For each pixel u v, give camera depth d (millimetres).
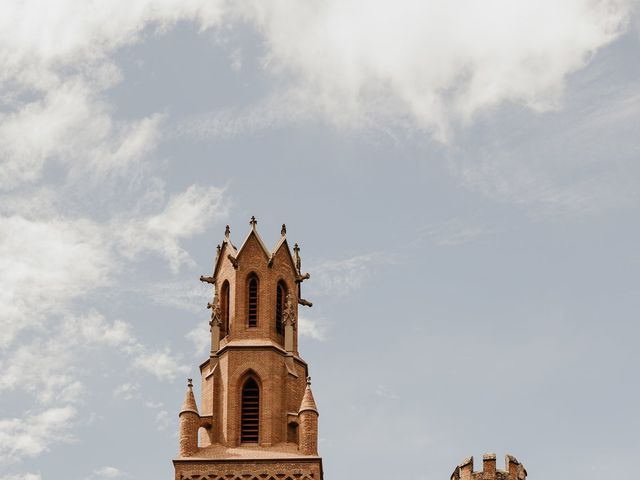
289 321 136000
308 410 129625
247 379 132625
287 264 138500
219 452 128625
